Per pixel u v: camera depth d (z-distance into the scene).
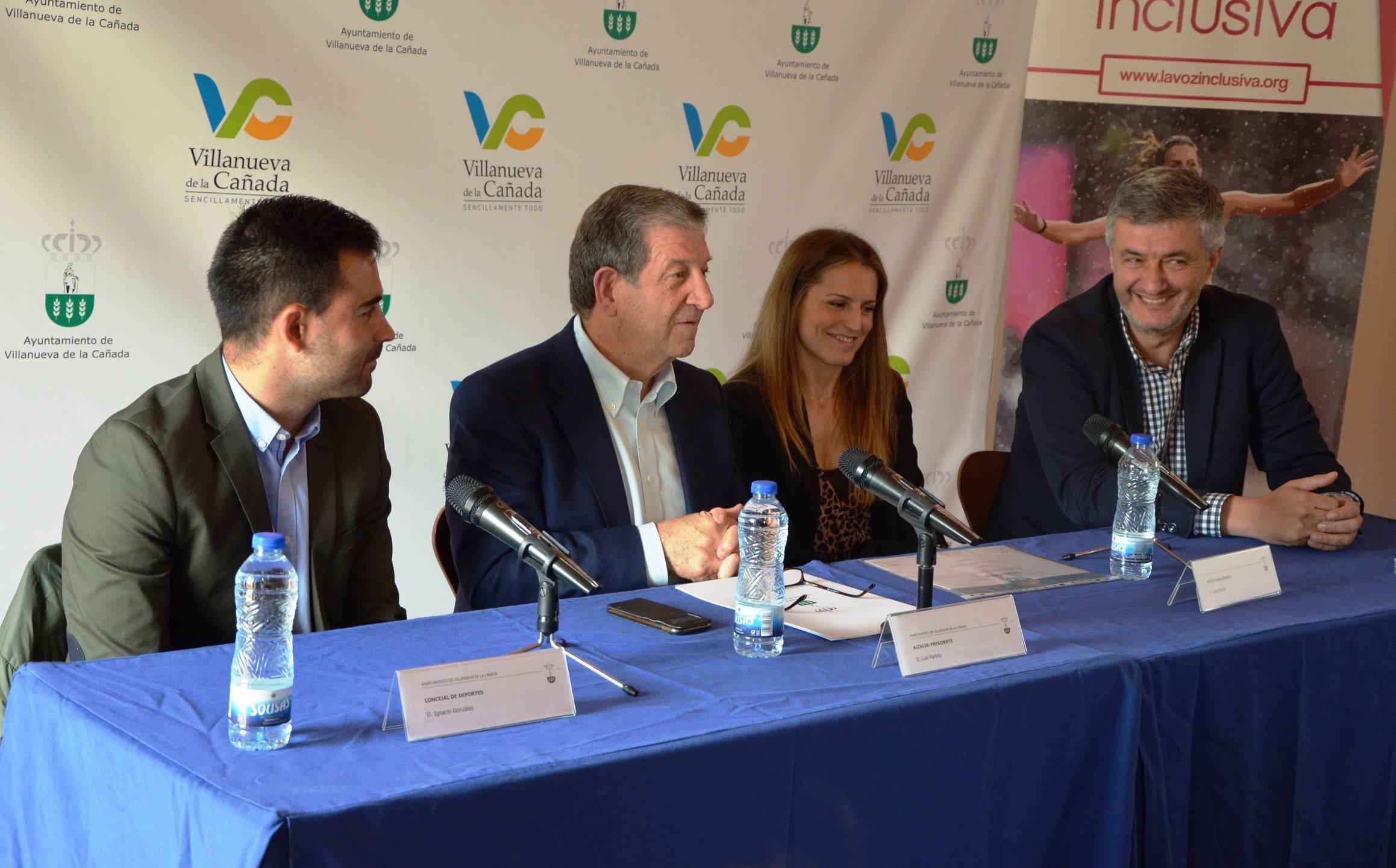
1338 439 4.33
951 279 3.90
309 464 1.94
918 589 1.83
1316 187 4.16
